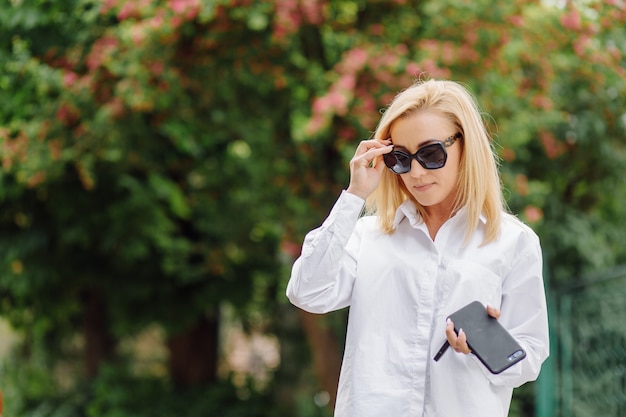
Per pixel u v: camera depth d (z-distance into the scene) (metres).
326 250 2.62
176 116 8.25
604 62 7.25
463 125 2.59
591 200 8.93
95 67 7.22
